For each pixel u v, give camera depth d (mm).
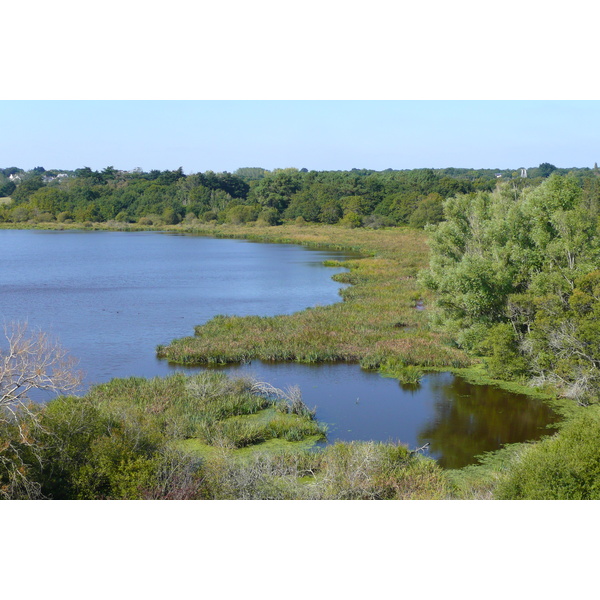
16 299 49344
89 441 15688
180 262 77750
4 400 15172
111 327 39125
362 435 22078
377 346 32688
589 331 24578
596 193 76500
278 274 65688
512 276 29844
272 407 24422
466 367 30359
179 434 20250
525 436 22062
